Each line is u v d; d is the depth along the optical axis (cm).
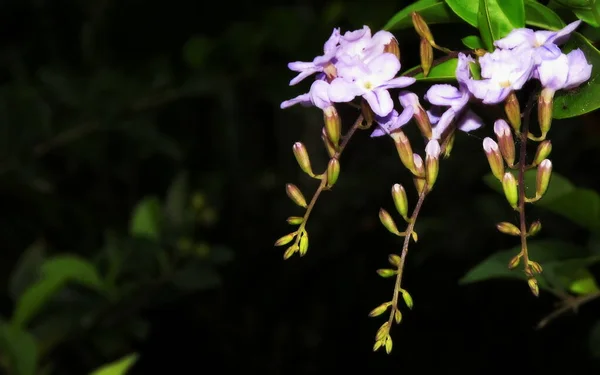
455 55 38
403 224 84
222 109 114
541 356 85
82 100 77
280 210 116
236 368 100
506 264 45
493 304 87
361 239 103
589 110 36
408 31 62
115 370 51
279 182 121
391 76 36
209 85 79
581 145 80
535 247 45
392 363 94
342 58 36
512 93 36
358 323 100
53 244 95
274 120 121
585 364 82
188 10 99
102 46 100
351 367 98
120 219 99
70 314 62
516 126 36
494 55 36
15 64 106
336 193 107
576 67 36
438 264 88
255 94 89
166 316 99
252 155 124
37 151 75
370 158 106
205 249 67
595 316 82
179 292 65
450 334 90
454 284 88
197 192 105
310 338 101
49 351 64
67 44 108
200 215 105
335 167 37
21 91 75
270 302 105
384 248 101
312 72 37
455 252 76
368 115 37
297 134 122
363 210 104
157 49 100
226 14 99
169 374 98
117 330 63
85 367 73
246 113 119
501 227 36
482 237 74
